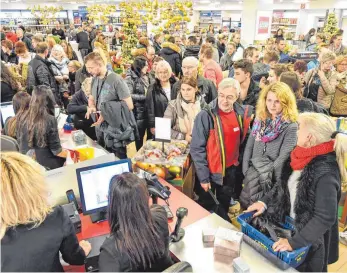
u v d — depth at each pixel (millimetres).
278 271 1693
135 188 1372
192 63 3424
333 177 1604
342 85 3730
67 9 18781
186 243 1923
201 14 18438
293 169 1829
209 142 2613
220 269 1728
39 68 4582
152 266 1402
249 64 3004
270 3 10703
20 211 1315
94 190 2072
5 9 16578
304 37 10969
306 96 4008
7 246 1298
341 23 12578
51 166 2738
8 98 4031
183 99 3055
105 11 5148
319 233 1617
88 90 3711
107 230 2070
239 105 2699
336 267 2760
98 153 2863
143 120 3834
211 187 2832
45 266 1376
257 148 2404
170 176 2674
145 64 3951
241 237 1806
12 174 1313
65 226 1457
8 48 6535
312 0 13305
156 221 1443
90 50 10055
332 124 1668
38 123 2582
